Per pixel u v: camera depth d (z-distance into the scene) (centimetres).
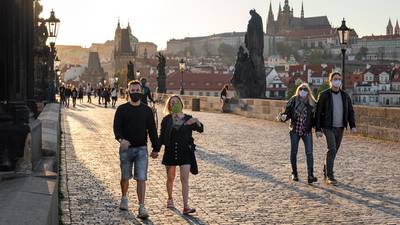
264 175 1485
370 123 2483
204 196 1209
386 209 1089
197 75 19175
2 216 517
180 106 1087
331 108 1375
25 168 859
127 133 1038
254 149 2075
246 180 1409
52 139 1331
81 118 3925
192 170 1069
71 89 6688
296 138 1412
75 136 2577
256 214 1045
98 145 2197
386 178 1434
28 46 1577
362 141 2336
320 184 1361
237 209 1087
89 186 1304
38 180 775
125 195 1067
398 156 1858
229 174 1500
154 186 1322
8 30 945
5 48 941
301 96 1411
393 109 2325
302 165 1669
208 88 18912
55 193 738
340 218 1015
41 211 552
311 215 1038
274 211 1070
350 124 1395
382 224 973
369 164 1680
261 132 2827
